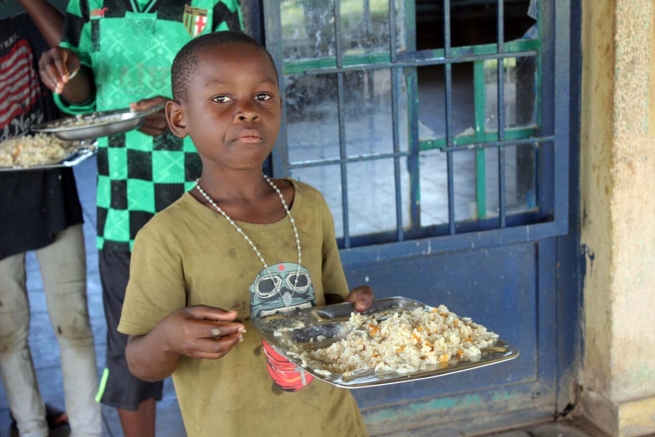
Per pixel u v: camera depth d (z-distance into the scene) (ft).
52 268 8.94
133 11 7.63
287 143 8.36
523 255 9.47
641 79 8.62
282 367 4.84
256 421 4.93
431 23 8.78
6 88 8.52
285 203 5.04
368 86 8.54
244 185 4.86
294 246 4.95
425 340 4.50
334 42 8.30
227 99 4.56
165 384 11.10
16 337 9.16
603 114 8.81
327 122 8.48
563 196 9.13
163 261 4.65
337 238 8.87
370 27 8.38
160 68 7.70
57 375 11.58
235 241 4.78
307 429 5.00
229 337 4.23
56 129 7.17
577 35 8.93
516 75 9.00
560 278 9.68
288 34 8.16
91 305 14.40
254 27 8.10
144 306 4.68
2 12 8.54
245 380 4.87
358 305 4.93
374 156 8.55
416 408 9.57
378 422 9.48
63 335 9.12
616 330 9.29
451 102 8.70
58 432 9.95
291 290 4.92
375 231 9.00
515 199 9.46
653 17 8.48
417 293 9.18
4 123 8.57
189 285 4.76
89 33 7.92
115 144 7.70
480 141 9.04
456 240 8.89
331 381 4.08
